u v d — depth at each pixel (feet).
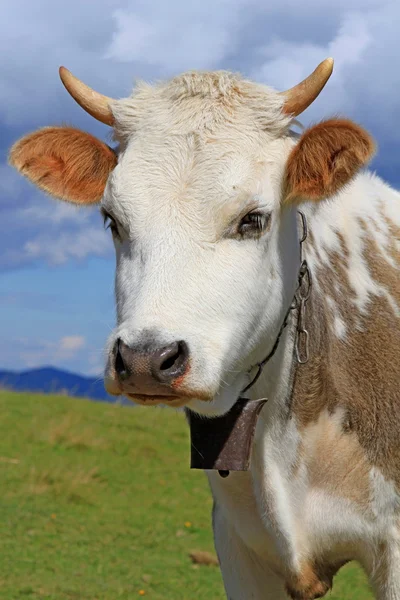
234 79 17.74
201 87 17.52
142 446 49.96
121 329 15.31
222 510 19.04
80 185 17.76
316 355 18.43
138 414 59.16
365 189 21.20
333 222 19.93
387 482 18.28
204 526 38.11
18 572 30.12
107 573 31.01
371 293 19.57
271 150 16.99
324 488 18.39
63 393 64.80
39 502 38.75
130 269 16.19
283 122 17.22
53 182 17.80
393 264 20.26
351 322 19.13
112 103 17.88
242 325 16.26
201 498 42.45
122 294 16.21
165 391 15.11
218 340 15.75
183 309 15.55
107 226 17.35
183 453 50.39
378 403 18.53
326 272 19.27
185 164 16.52
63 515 37.47
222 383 16.40
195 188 16.28
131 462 47.32
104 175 17.71
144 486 43.47
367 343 19.04
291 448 18.26
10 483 40.86
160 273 15.74
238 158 16.61
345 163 16.52
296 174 16.85
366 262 19.92
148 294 15.57
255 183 16.49
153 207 16.24
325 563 18.84
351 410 18.42
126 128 17.48
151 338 15.01
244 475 18.33
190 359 15.24
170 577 31.14
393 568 18.20
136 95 17.94
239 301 16.11
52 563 31.45
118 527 36.78
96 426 53.93
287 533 18.17
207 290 15.80
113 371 15.24
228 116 17.04
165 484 44.24
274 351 17.65
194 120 16.98
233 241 16.26
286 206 17.30
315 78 17.33
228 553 19.30
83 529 35.96
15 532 34.45
